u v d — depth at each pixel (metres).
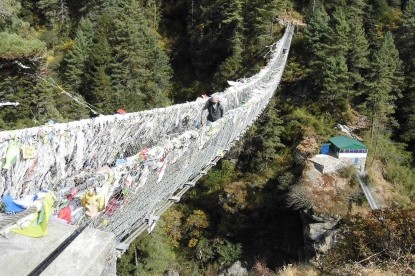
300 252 23.22
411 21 30.66
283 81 30.22
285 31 33.50
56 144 4.80
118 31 26.28
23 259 2.03
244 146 27.03
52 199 2.60
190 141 6.09
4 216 2.32
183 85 35.97
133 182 4.28
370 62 28.48
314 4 37.03
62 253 2.07
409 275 7.25
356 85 30.30
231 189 25.72
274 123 26.58
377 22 35.75
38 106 16.02
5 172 4.18
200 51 35.66
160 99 27.70
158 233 20.92
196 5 38.56
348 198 21.75
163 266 20.33
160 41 39.09
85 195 3.27
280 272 11.18
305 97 29.64
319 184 22.73
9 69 12.50
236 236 25.22
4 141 4.18
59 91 20.59
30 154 4.36
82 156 5.29
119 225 4.54
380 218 9.06
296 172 24.64
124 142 6.44
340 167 23.58
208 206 26.45
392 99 28.16
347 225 10.46
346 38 28.23
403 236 8.41
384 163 25.31
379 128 27.23
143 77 26.92
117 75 24.80
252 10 32.28
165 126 7.47
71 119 20.30
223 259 24.47
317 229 20.92
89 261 2.03
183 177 6.92
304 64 31.03
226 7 34.47
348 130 27.53
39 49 10.87
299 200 21.62
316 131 27.06
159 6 41.25
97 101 23.62
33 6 38.88
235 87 11.24
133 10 31.19
